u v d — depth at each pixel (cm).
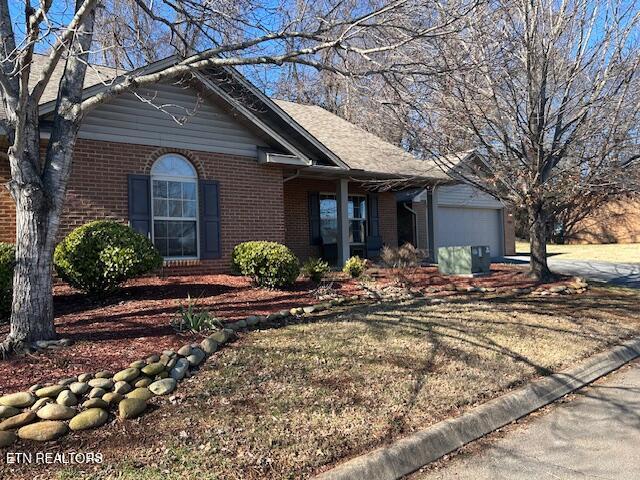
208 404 448
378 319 758
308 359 568
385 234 1855
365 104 1416
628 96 1045
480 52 1038
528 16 1050
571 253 2362
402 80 970
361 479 367
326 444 400
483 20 1014
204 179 1151
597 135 1073
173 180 1118
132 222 1046
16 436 375
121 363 498
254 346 596
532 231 1260
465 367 589
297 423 428
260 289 968
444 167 1289
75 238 810
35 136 550
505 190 1227
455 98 1070
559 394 568
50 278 556
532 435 464
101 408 416
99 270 801
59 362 495
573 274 1524
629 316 912
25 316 536
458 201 2170
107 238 820
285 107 1839
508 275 1327
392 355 603
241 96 1211
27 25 556
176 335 602
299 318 756
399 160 1645
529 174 1112
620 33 1034
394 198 1897
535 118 1078
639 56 1005
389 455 394
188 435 396
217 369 521
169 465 356
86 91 944
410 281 1169
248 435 403
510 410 507
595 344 728
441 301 937
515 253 2491
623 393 575
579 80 1098
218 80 1157
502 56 1038
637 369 675
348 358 582
